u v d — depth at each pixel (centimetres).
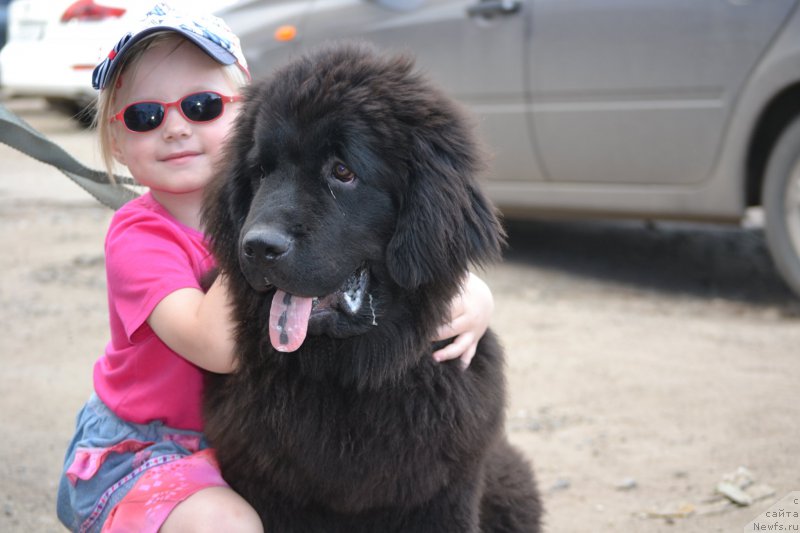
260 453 263
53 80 1062
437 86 269
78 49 851
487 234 266
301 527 272
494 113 650
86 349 544
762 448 411
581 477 396
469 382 275
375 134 252
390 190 256
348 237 251
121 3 812
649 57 577
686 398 468
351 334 256
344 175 253
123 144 298
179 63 289
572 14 601
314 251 242
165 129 288
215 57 288
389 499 265
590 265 719
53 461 407
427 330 264
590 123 608
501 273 696
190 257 290
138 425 287
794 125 552
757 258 739
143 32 279
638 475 396
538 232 811
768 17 538
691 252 757
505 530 313
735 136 561
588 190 629
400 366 260
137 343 284
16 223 831
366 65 260
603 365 514
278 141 252
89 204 906
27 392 481
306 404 262
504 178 664
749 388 475
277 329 245
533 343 548
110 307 291
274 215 241
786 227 568
